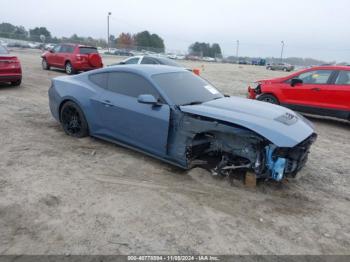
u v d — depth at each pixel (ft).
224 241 9.70
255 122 12.11
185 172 14.38
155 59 41.16
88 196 11.94
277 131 11.78
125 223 10.34
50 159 15.20
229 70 108.17
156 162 15.35
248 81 65.87
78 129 18.25
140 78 15.25
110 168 14.52
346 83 25.64
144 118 14.38
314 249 9.59
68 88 18.10
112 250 9.02
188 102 14.39
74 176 13.55
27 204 11.16
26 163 14.58
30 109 25.17
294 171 12.98
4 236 9.42
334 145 20.88
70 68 52.01
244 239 9.86
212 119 12.75
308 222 11.05
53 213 10.70
